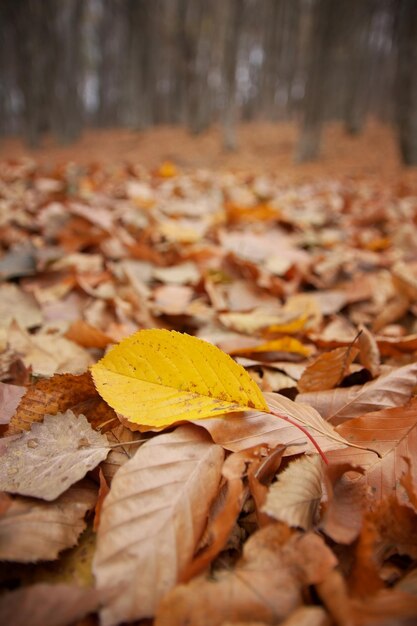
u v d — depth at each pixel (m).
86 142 5.45
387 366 0.26
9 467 0.17
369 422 0.19
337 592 0.12
